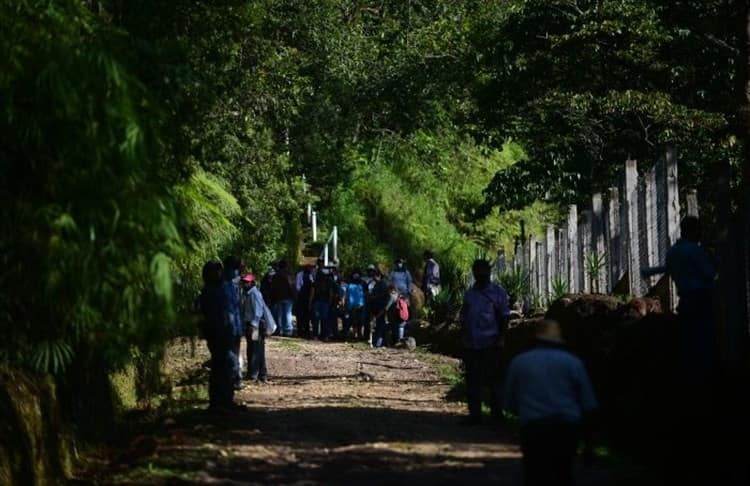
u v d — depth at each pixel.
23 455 16.34
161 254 13.77
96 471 18.31
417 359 37.66
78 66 13.88
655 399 19.67
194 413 23.23
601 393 21.48
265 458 17.77
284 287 51.25
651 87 40.69
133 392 24.95
